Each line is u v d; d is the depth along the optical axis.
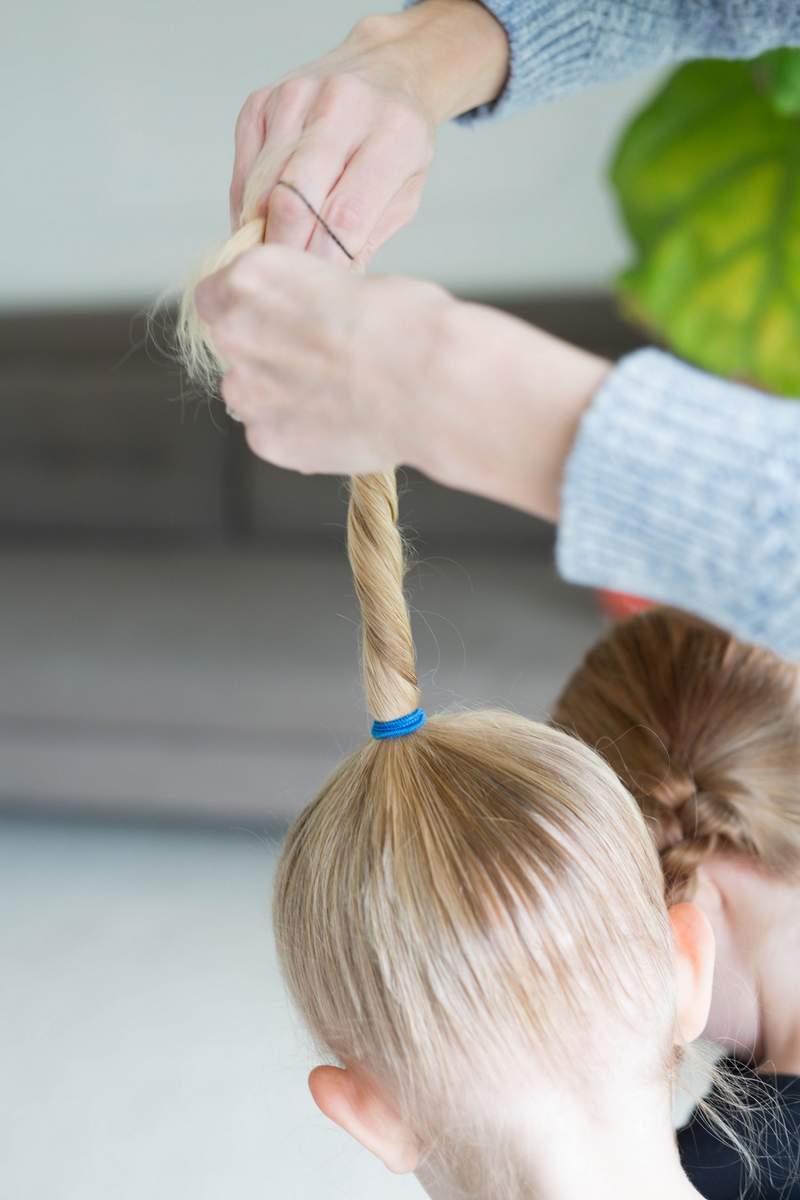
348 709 2.07
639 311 0.89
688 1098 1.02
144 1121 1.61
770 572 0.45
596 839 0.69
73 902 2.08
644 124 0.86
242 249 0.59
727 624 0.48
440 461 0.50
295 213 0.60
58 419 2.61
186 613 2.27
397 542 0.70
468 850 0.67
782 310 0.86
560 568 0.49
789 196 0.84
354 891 0.68
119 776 2.19
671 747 0.85
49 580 2.45
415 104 0.67
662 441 0.45
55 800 2.23
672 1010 0.72
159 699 2.12
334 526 2.57
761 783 0.83
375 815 0.69
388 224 0.67
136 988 1.86
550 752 0.72
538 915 0.66
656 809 0.84
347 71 0.68
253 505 2.60
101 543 2.64
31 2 2.55
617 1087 0.68
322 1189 1.48
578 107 2.48
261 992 1.83
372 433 0.51
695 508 0.45
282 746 2.12
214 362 0.63
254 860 2.18
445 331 0.48
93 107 2.63
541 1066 0.66
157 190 2.70
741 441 0.44
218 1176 1.51
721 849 0.84
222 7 2.51
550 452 0.47
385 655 0.71
